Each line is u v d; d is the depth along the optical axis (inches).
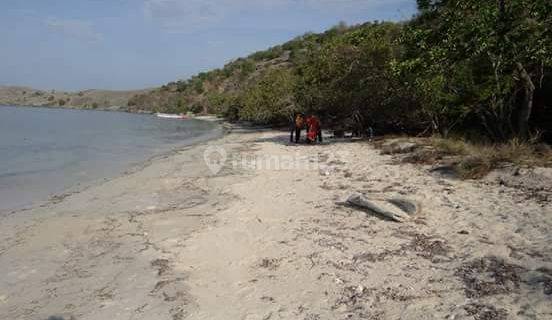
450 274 221.6
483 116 631.2
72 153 890.1
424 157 521.0
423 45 611.2
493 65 545.6
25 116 3080.7
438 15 639.1
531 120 635.5
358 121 924.0
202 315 198.7
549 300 184.4
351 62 924.0
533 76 587.5
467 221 297.9
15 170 664.4
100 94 7667.3
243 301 209.6
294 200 395.9
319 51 1218.0
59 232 335.0
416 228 295.0
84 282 241.9
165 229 329.7
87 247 299.0
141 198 445.1
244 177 533.0
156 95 5708.7
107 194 473.1
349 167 538.6
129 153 898.7
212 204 403.2
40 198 467.5
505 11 501.4
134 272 251.8
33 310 212.4
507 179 386.3
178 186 501.4
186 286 229.0
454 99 612.7
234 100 2635.3
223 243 291.3
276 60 4606.3
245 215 356.2
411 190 394.0
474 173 416.2
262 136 1180.5
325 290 215.2
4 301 222.8
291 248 273.7
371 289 212.8
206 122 2632.9
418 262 240.2
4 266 269.4
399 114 833.5
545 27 486.6
